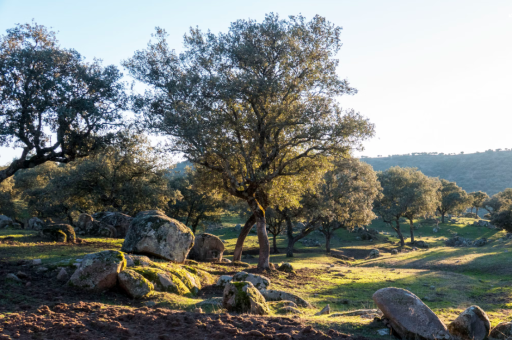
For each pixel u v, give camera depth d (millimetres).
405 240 75750
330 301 15195
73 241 24469
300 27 22484
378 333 7449
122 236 33031
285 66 22016
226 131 22078
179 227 18469
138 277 11906
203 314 8859
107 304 10336
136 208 40031
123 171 38688
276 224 54000
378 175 88000
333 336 7035
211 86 21188
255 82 20375
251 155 24266
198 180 27750
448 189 98375
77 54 20562
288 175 24719
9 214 58719
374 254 49812
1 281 11359
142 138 22953
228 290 10000
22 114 18578
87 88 20594
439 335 7004
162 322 7969
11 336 6383
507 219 60406
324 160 24422
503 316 11562
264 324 7766
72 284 11570
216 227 81188
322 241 74438
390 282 21344
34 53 18922
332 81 22250
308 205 44500
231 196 29594
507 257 28938
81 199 40844
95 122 20109
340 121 21422
